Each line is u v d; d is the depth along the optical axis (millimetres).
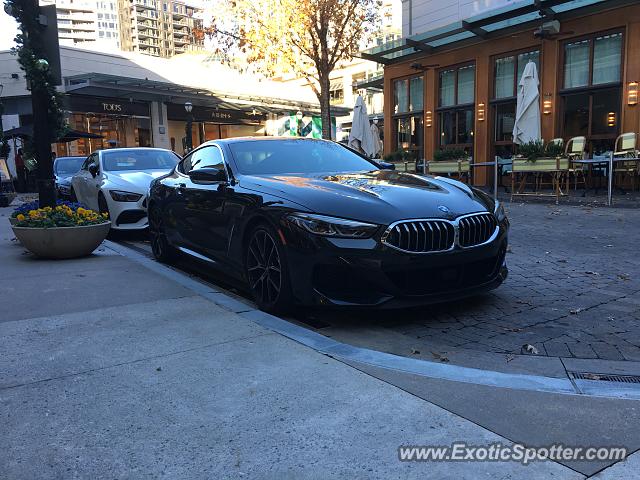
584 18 13266
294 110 31594
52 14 7145
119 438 2371
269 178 4703
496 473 2121
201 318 4023
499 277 4379
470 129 16594
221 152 5410
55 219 6426
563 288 5016
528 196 12203
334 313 4410
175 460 2211
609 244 6895
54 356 3295
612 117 13172
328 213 3861
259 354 3314
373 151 16359
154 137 27250
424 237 3814
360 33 15016
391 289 3746
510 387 2893
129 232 9742
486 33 15172
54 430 2438
